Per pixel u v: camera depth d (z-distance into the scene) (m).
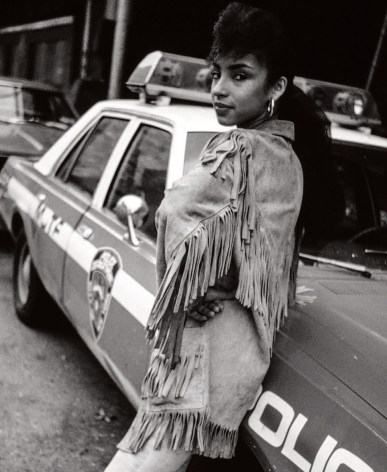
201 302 1.59
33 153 5.88
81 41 13.16
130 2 7.31
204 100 3.05
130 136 3.04
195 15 9.74
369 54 8.93
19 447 2.88
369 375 1.60
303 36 8.98
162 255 1.54
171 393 1.60
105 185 3.05
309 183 1.88
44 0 15.86
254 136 1.57
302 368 1.71
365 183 2.93
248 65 1.60
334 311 1.89
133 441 1.67
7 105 6.90
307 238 2.56
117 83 7.48
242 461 1.88
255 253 1.56
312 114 1.84
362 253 2.60
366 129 3.24
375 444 1.46
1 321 4.25
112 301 2.54
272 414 1.69
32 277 3.96
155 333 1.63
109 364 2.61
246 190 1.54
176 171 2.50
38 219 3.60
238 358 1.64
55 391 3.44
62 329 4.27
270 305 1.65
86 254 2.86
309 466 1.56
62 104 7.33
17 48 17.89
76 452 2.91
